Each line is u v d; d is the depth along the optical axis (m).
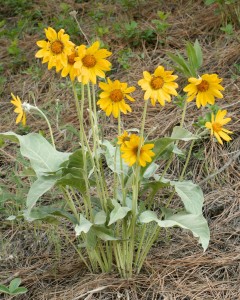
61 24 3.06
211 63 2.62
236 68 2.54
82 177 1.64
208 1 2.74
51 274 1.80
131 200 1.70
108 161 1.65
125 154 1.51
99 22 3.06
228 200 2.01
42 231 2.01
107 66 1.51
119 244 1.67
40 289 1.77
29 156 1.62
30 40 3.09
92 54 1.50
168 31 2.89
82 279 1.75
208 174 2.12
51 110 2.57
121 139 1.52
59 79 2.77
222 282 1.70
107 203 1.66
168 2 3.07
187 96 1.61
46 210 1.68
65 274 1.80
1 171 2.30
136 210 1.64
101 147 1.78
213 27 2.83
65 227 2.00
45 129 2.49
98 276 1.73
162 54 2.77
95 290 1.66
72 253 1.90
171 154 1.67
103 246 1.80
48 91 2.74
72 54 1.50
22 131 2.51
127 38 2.87
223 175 2.10
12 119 2.59
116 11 3.12
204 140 2.21
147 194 2.08
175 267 1.76
